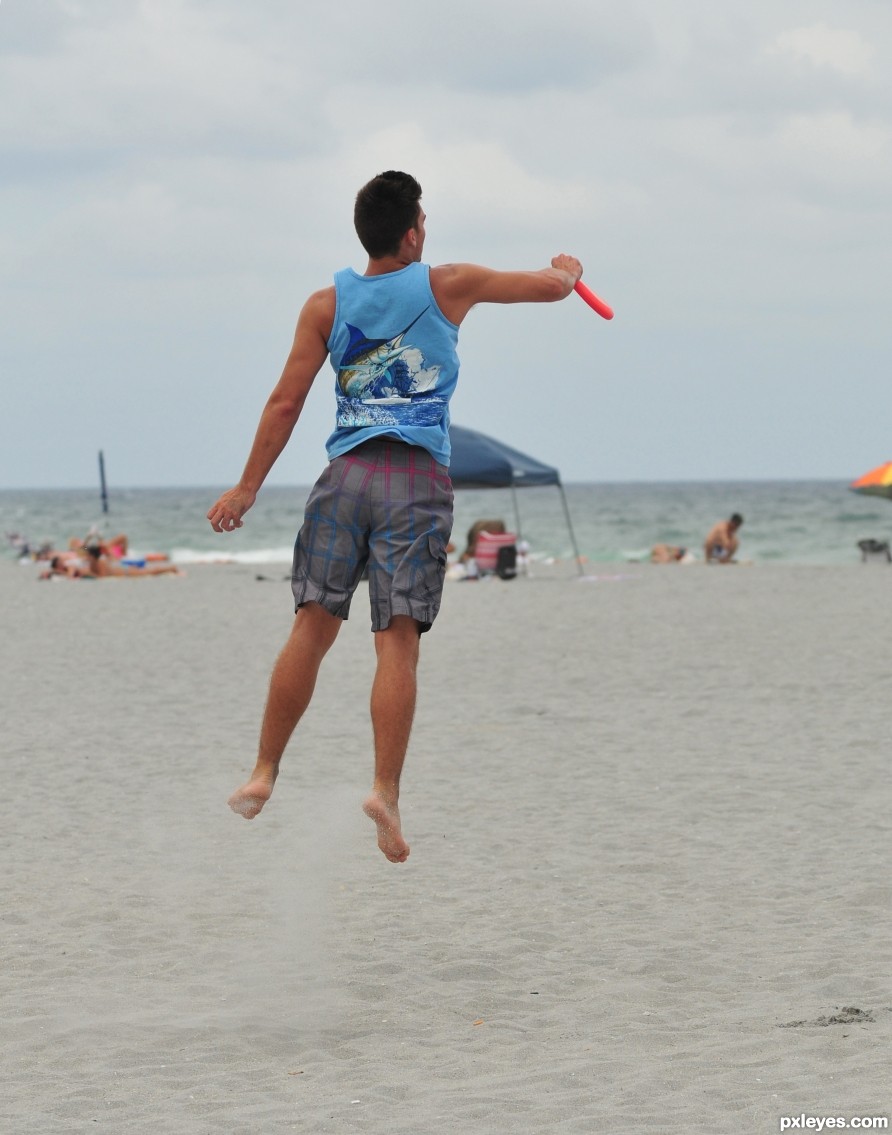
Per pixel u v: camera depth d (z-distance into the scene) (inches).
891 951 724.7
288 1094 548.1
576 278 617.0
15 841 1020.5
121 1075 571.5
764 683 1747.0
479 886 893.2
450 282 592.7
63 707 1648.6
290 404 598.5
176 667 2012.8
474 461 3656.5
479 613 2741.1
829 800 1111.0
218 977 714.2
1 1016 648.4
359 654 2153.1
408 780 1235.2
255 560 6269.7
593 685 1770.4
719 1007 649.6
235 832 1050.1
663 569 4261.8
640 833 1024.9
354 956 751.1
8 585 3836.1
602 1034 616.4
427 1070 575.5
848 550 6540.4
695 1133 487.2
